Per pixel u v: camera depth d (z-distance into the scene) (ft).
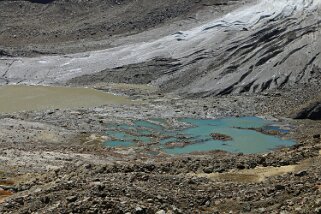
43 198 80.38
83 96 291.17
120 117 242.58
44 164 152.56
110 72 339.98
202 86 302.04
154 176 104.32
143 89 309.63
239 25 376.48
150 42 390.63
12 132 204.74
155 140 209.77
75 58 369.50
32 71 348.59
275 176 112.68
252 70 310.24
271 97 281.33
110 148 193.98
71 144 198.29
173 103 272.72
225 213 85.30
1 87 314.35
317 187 90.89
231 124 236.43
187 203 87.71
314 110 245.45
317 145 159.12
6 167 145.48
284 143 207.31
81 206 74.49
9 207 81.05
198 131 224.74
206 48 351.46
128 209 75.10
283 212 78.38
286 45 330.13
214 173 124.06
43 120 234.58
